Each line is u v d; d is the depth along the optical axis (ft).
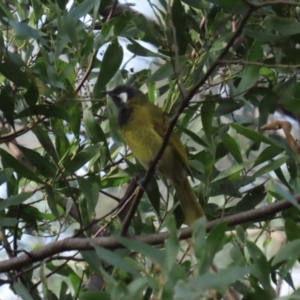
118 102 30.68
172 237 16.90
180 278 16.65
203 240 17.30
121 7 33.65
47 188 26.30
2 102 25.68
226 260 31.35
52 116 26.02
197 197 30.66
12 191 28.32
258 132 26.40
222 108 28.09
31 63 28.96
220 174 26.50
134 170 27.86
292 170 26.78
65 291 27.17
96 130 26.96
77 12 26.37
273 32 28.76
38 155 26.25
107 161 28.84
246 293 22.29
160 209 30.30
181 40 28.07
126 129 29.89
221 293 17.70
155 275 17.67
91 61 27.35
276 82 29.27
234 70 29.68
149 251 18.04
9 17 26.18
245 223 25.99
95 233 30.32
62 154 27.30
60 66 28.02
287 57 28.78
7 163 25.73
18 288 20.10
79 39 28.30
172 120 23.36
